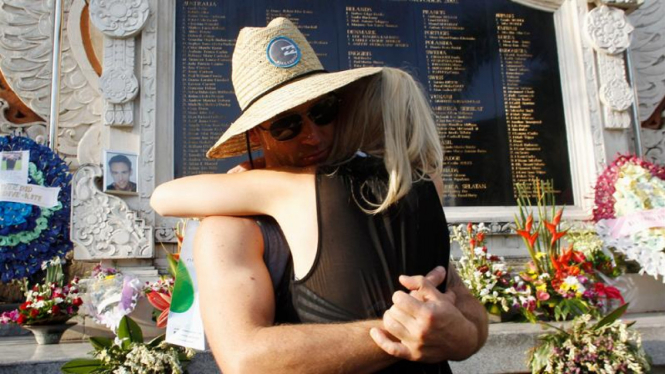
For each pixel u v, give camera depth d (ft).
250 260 3.64
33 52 17.01
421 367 3.68
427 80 16.67
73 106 16.53
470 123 16.56
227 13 15.84
